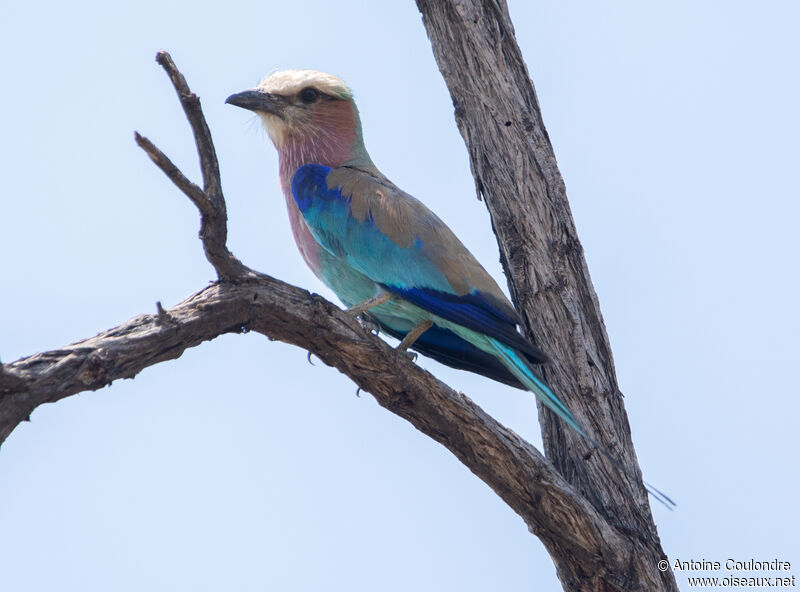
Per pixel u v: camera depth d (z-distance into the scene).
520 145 11.98
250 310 9.42
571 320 11.55
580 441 11.34
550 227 11.79
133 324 8.71
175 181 8.48
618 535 10.88
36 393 7.95
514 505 10.82
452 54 12.34
